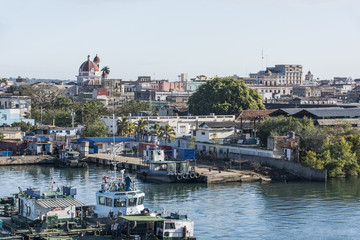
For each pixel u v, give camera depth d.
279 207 123.12
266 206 124.00
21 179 155.50
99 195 94.50
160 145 199.00
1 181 151.75
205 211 118.31
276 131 186.38
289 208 122.25
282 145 174.75
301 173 161.25
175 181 153.38
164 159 174.12
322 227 107.44
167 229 84.25
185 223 85.12
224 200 129.88
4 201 103.75
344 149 168.12
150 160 165.62
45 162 192.00
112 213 90.38
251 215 115.50
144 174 156.75
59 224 87.69
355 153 170.75
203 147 197.88
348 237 101.81
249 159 179.38
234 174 158.12
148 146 174.62
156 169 156.62
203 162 182.75
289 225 108.56
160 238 84.56
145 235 84.50
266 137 187.38
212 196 134.38
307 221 111.44
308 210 120.44
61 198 91.56
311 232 104.19
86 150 197.88
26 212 91.44
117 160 184.88
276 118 196.12
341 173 165.50
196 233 101.94
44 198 90.69
